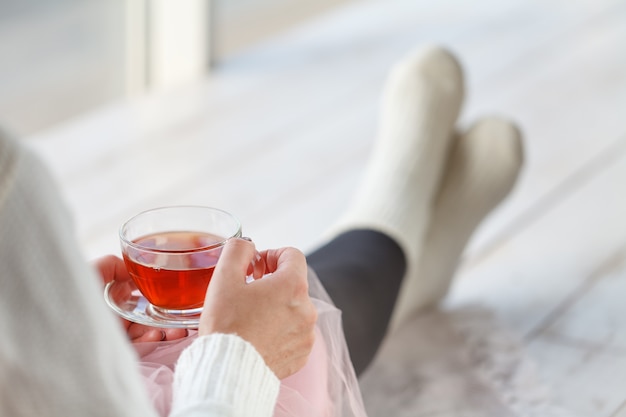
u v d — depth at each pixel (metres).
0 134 0.93
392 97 2.26
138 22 3.30
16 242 0.94
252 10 3.78
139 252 1.27
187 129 3.06
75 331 0.96
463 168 2.16
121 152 2.89
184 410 1.13
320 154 2.87
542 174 2.66
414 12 4.21
